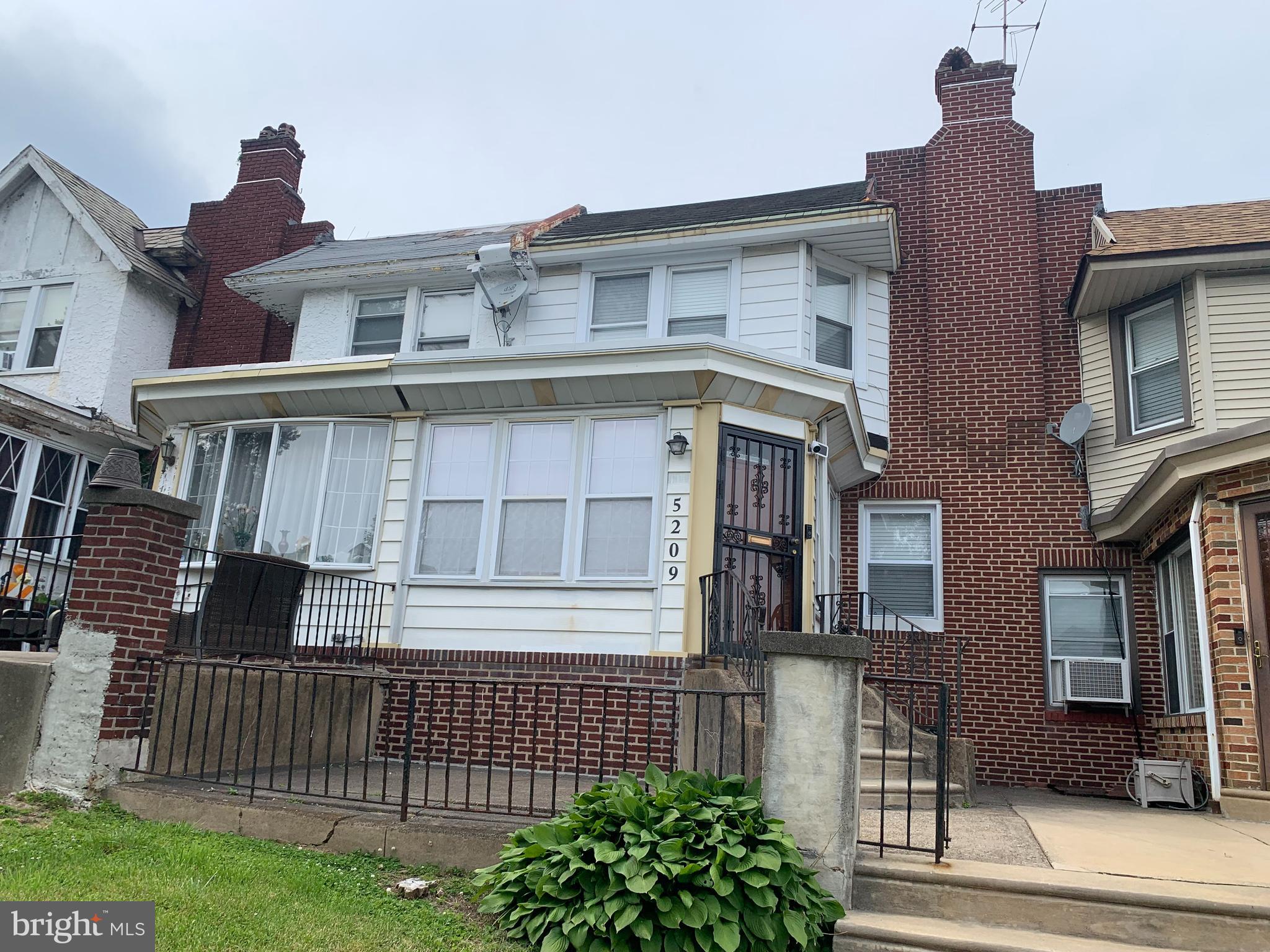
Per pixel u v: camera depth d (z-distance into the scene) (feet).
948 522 38.40
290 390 34.19
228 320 53.52
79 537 27.14
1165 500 29.91
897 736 26.94
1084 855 18.58
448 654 30.60
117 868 16.01
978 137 42.68
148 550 21.86
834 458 36.22
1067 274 40.16
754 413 31.27
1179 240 35.24
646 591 29.45
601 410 31.53
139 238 55.62
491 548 31.42
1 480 43.47
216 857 17.04
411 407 33.37
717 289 39.63
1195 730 29.19
